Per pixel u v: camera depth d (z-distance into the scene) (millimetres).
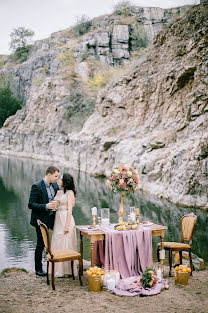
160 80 25359
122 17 56000
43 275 6789
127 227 6594
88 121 34156
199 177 15594
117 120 29734
